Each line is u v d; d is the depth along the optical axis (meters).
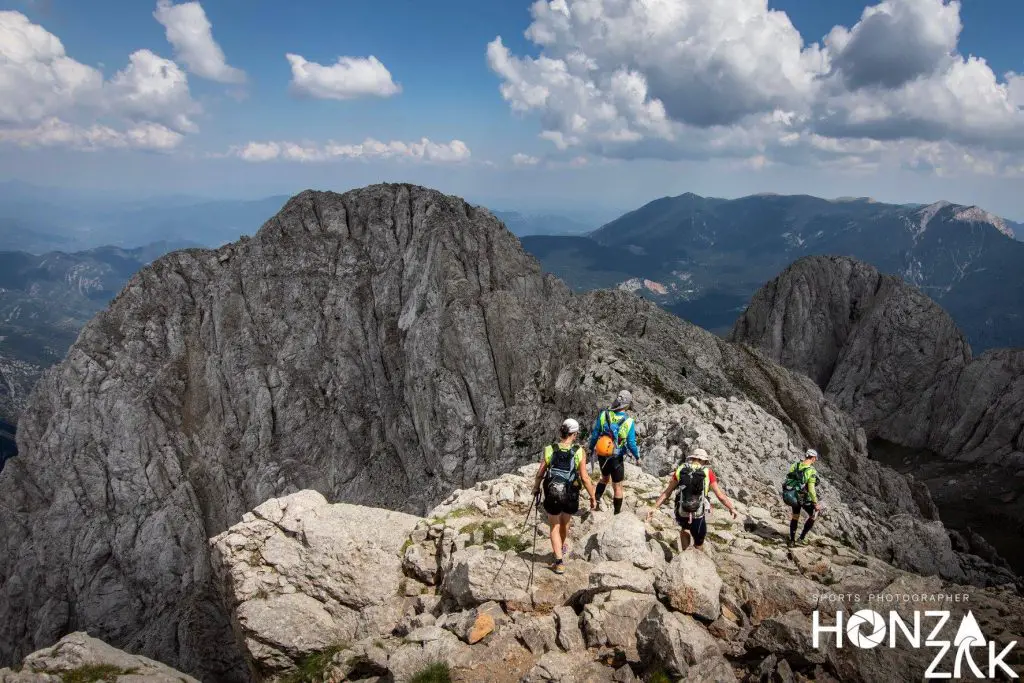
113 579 60.66
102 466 64.50
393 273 70.62
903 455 88.31
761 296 113.00
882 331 98.25
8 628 61.44
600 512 13.94
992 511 65.25
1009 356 84.00
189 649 53.88
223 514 62.88
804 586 10.31
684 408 28.30
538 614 10.80
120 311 70.62
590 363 38.53
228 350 67.69
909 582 11.09
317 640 12.22
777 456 24.97
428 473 59.06
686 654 8.80
